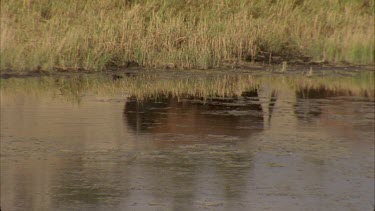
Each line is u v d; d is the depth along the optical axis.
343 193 32.66
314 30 87.50
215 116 50.81
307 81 69.69
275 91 63.06
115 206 30.12
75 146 40.94
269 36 83.25
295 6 95.06
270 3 93.12
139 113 51.38
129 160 37.88
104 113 51.06
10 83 63.00
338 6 96.12
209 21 83.25
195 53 75.62
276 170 36.38
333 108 55.53
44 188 32.50
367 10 98.12
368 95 62.31
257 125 48.00
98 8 83.31
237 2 89.88
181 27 79.25
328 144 42.59
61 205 30.16
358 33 86.94
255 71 74.75
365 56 84.38
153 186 33.09
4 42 69.25
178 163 37.41
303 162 38.12
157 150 40.28
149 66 74.38
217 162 37.78
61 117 49.28
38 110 51.53
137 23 78.38
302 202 31.14
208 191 32.53
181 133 45.00
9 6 80.88
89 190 32.38
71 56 71.62
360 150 41.19
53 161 37.44
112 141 42.34
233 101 57.50
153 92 60.66
